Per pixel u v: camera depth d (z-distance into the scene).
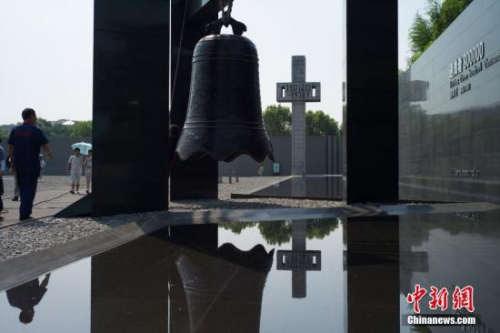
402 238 7.00
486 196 14.40
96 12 9.27
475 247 6.30
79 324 3.36
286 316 3.52
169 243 6.61
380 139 11.39
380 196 11.42
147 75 9.55
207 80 8.64
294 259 5.54
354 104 11.21
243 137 8.45
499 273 4.86
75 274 4.83
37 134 8.31
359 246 6.38
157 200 9.60
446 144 18.39
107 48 9.33
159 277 4.70
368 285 4.40
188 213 9.41
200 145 8.40
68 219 8.56
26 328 3.29
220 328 3.28
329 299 3.96
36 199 12.57
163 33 9.64
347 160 11.19
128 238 7.01
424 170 21.53
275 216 9.60
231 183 27.94
